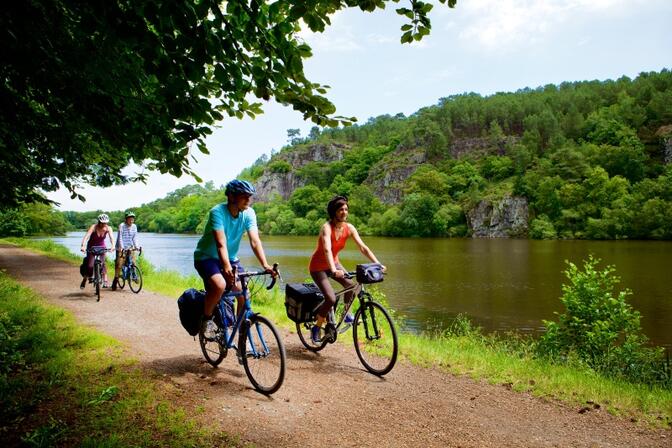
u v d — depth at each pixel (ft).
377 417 12.58
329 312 17.81
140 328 22.16
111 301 29.89
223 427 11.38
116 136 13.71
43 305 27.35
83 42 10.74
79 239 214.28
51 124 16.40
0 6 10.11
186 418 11.73
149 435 10.64
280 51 10.59
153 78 11.78
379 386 15.05
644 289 73.61
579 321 28.66
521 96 649.20
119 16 8.94
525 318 54.95
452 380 15.96
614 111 450.30
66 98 12.84
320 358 17.98
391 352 16.96
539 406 13.82
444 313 58.03
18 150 19.21
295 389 14.35
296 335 21.83
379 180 513.04
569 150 354.95
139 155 14.20
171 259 141.08
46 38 11.00
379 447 10.84
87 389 13.25
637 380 22.81
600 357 26.23
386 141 648.79
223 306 15.16
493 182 424.46
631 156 344.28
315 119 11.98
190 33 9.32
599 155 354.95
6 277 40.04
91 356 16.71
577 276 30.17
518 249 178.50
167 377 14.69
